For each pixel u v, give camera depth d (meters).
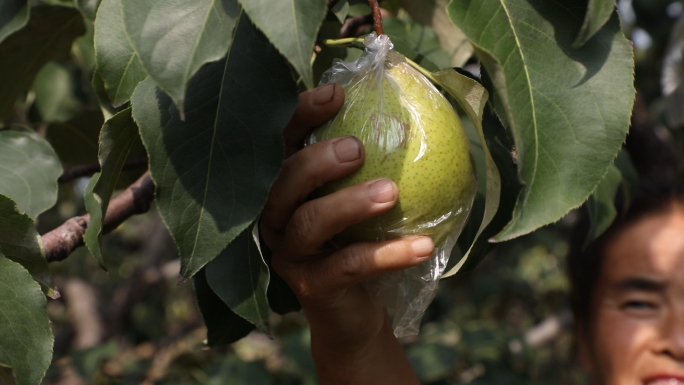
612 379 1.93
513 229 0.88
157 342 5.65
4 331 0.99
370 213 1.02
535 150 0.91
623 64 0.95
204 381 3.27
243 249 1.06
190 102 0.99
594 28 0.87
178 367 3.66
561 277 6.69
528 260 7.57
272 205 1.09
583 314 2.07
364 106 1.07
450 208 1.08
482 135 1.03
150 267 4.57
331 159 1.03
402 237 1.08
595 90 0.94
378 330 1.40
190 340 4.65
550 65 0.95
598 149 0.92
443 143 1.05
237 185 0.97
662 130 3.49
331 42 1.18
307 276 1.18
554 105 0.93
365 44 1.13
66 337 4.55
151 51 0.86
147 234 6.82
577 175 0.91
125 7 0.87
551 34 0.96
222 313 1.32
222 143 0.98
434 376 3.21
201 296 1.30
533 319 6.61
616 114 0.93
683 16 3.07
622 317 1.90
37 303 1.01
